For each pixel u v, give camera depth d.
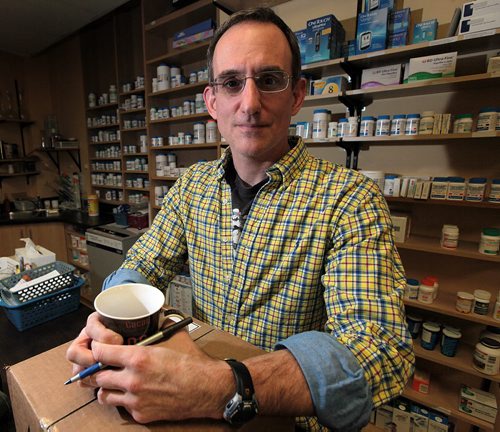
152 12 2.36
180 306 2.23
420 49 1.30
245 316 0.72
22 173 3.50
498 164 1.37
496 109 1.21
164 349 0.40
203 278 0.81
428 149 1.52
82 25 2.88
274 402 0.38
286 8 1.87
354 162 1.71
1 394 0.73
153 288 0.52
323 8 1.74
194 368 0.39
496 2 1.12
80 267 3.06
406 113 1.54
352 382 0.40
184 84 2.21
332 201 0.66
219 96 0.69
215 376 0.38
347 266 0.56
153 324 0.47
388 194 1.49
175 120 2.31
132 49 2.88
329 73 1.67
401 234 1.49
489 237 1.27
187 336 0.49
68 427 0.38
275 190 0.72
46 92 3.82
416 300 1.49
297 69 0.73
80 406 0.41
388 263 0.55
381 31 1.38
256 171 0.76
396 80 1.42
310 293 0.67
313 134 1.64
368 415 0.42
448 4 1.39
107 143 3.21
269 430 0.43
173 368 0.38
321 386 0.39
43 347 0.88
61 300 1.05
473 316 1.33
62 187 3.65
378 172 1.48
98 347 0.40
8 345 0.89
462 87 1.35
